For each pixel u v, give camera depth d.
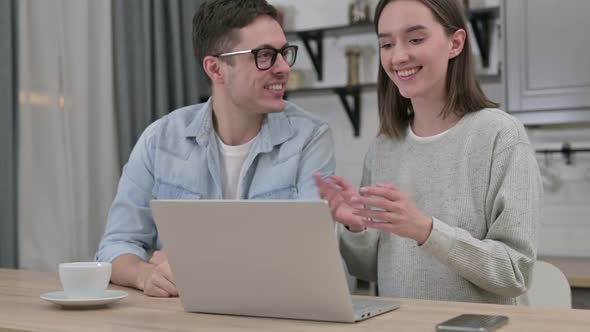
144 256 1.68
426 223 1.27
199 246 1.12
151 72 3.34
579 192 3.21
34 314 1.16
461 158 1.55
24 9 2.77
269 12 1.75
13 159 2.71
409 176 1.63
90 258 3.10
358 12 3.41
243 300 1.12
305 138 1.77
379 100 1.71
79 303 1.18
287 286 1.07
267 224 1.04
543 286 1.68
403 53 1.54
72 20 3.03
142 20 3.31
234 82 1.72
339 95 3.52
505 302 1.52
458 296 1.51
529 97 3.05
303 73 3.67
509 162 1.48
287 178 1.74
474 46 3.32
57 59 2.92
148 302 1.29
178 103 3.45
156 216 1.14
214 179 1.77
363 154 3.58
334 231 1.00
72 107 3.01
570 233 3.22
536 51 3.04
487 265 1.34
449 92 1.59
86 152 3.04
